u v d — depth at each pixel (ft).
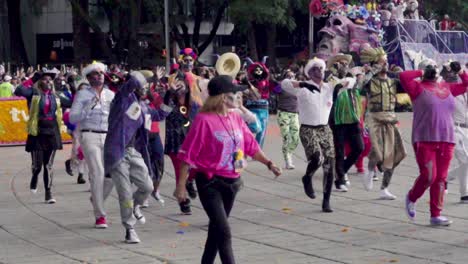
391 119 45.34
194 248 34.50
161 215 41.73
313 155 41.65
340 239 35.88
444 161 38.09
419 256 32.58
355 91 47.16
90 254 33.60
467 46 128.77
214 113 26.99
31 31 179.32
